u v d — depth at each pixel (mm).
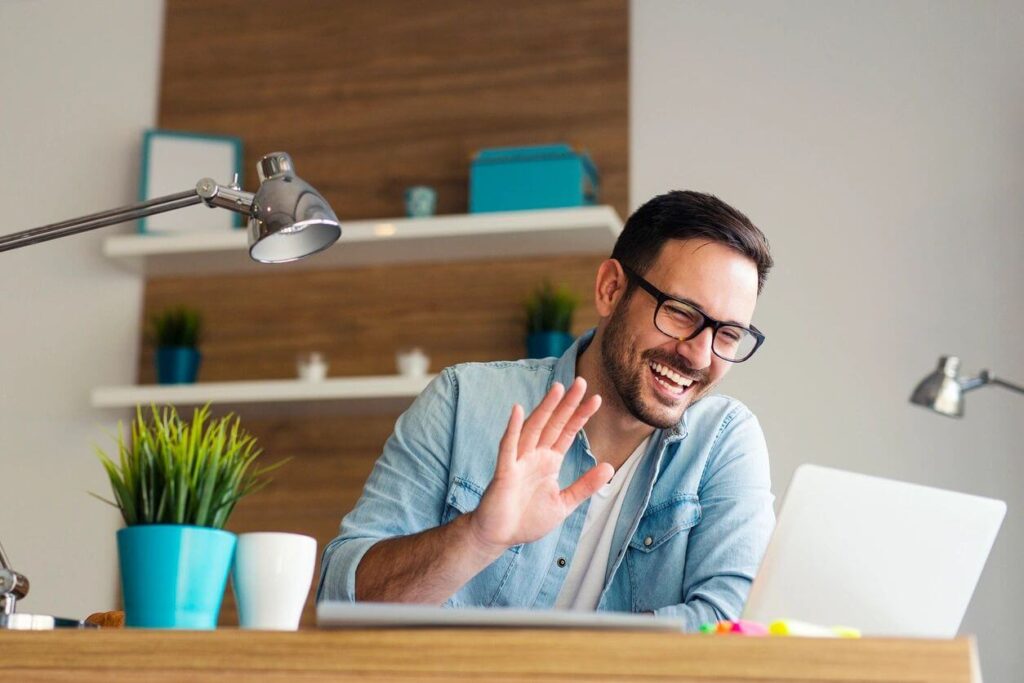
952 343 3416
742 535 1987
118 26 4172
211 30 4109
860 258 3512
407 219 3629
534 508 1573
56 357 3941
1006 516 3273
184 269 3900
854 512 1512
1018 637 3189
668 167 3680
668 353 1931
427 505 2008
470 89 3881
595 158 3732
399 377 3539
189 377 3736
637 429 2016
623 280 2021
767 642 1096
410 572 1633
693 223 1952
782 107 3652
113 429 3869
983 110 3535
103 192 4047
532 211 3500
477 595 1992
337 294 3826
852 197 3557
